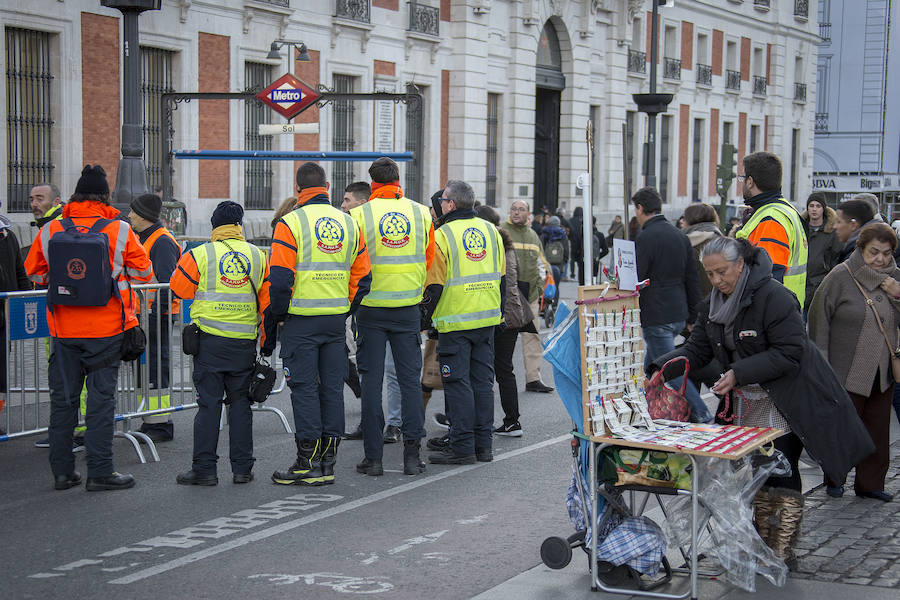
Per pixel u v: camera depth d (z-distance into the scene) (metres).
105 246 7.06
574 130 35.81
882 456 7.04
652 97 23.59
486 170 31.56
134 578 5.53
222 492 7.28
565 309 5.53
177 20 20.89
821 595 5.17
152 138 20.94
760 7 47.38
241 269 7.32
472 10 29.41
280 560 5.84
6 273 8.84
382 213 7.63
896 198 56.22
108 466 7.29
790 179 52.16
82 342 7.15
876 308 6.96
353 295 7.54
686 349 5.82
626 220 7.31
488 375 8.24
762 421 5.63
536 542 6.21
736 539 5.19
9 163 18.08
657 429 5.46
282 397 10.82
